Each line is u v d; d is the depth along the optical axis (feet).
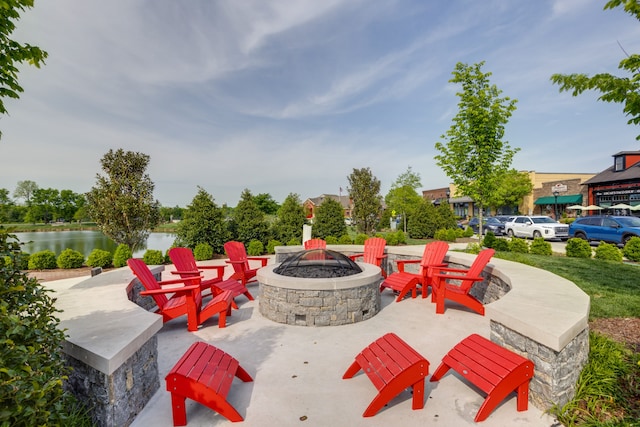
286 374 11.80
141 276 16.16
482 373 9.53
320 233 53.26
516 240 38.99
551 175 110.63
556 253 39.29
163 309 16.26
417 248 30.37
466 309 19.51
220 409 8.99
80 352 8.66
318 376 11.65
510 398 10.19
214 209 44.50
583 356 10.61
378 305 18.97
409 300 21.52
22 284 7.75
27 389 5.69
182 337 15.43
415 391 9.55
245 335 15.61
